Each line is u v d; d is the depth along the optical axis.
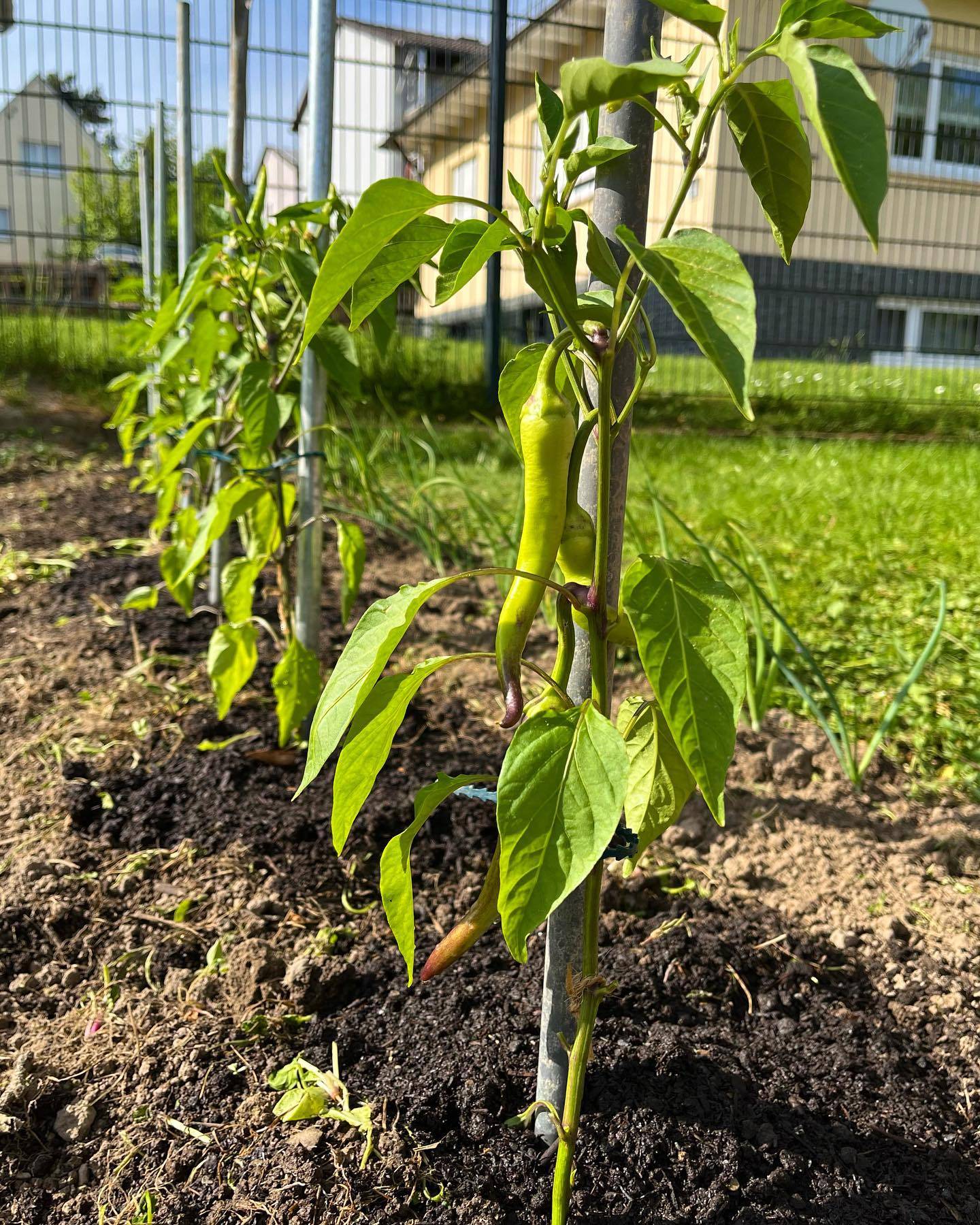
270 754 2.50
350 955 1.85
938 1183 1.41
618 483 1.19
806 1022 1.73
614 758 0.91
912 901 2.14
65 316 9.33
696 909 2.03
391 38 12.38
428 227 0.95
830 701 2.66
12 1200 1.38
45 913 1.95
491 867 1.11
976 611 3.96
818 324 13.56
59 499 5.39
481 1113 1.44
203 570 3.44
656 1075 1.52
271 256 2.44
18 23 8.13
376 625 0.98
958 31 14.31
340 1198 1.33
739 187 11.86
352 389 2.14
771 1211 1.32
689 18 0.81
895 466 7.44
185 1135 1.46
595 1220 1.29
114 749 2.56
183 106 3.77
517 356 1.17
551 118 1.08
